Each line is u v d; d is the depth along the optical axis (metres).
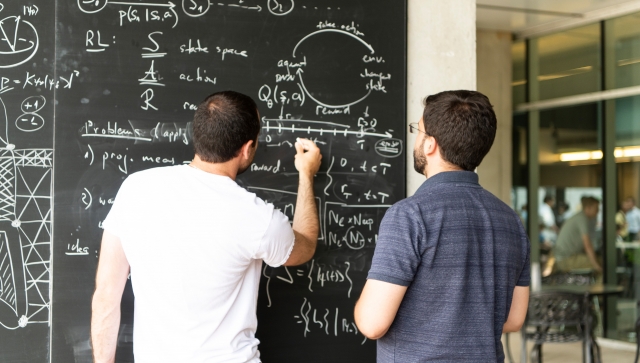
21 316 1.95
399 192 2.30
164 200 1.54
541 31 6.37
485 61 6.41
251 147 1.69
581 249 5.98
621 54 5.66
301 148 2.13
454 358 1.49
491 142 1.58
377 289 1.48
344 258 2.23
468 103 1.56
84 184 2.00
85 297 1.99
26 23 1.97
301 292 2.19
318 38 2.22
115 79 2.03
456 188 1.55
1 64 1.95
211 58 2.11
